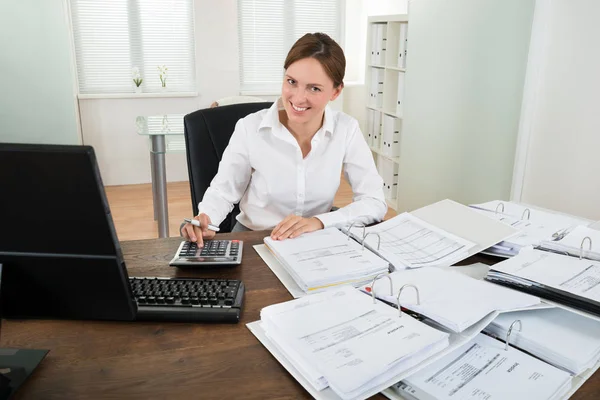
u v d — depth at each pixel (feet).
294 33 15.51
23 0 12.30
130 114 14.32
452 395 2.21
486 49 8.51
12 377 2.32
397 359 2.29
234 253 3.73
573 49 6.97
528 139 7.89
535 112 7.77
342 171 5.46
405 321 2.64
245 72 15.38
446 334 2.50
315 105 4.31
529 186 8.06
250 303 3.11
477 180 9.14
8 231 2.23
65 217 2.20
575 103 7.03
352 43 16.61
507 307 2.76
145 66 14.44
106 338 2.70
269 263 3.69
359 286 3.29
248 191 5.24
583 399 2.26
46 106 13.16
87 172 2.08
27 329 2.77
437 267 3.42
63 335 2.72
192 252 3.72
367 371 2.21
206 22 14.19
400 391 2.28
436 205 4.66
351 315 2.73
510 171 8.28
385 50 12.40
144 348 2.61
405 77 11.18
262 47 15.30
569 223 4.33
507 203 4.98
